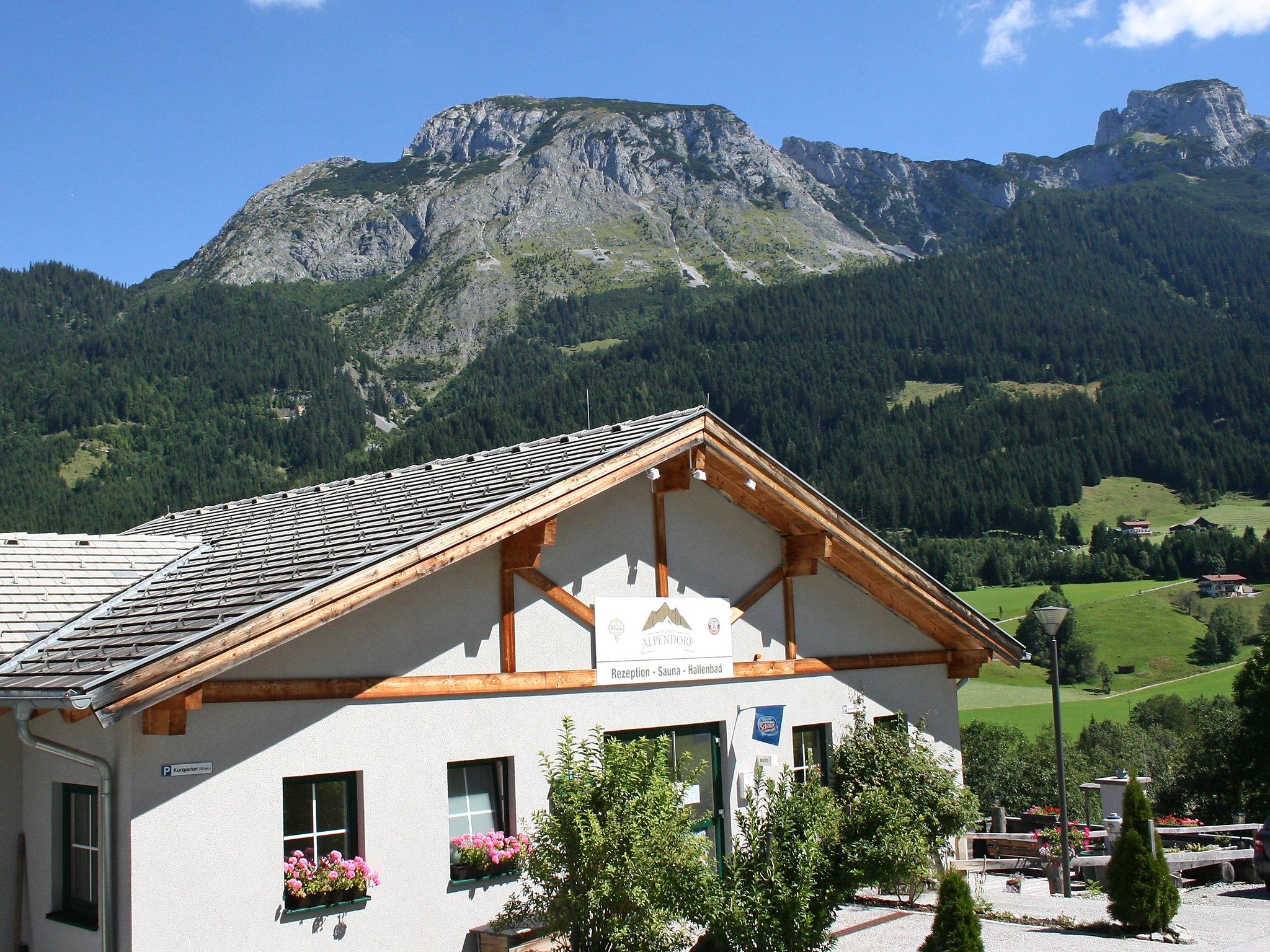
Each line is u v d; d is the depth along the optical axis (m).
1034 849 18.36
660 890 8.98
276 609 8.84
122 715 8.04
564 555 12.05
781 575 14.49
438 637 10.82
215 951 9.02
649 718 12.62
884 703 15.56
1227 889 15.78
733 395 191.75
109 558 12.60
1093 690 84.56
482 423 177.50
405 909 10.19
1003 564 125.12
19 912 10.21
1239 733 33.53
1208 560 121.25
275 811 9.52
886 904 13.72
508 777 11.29
